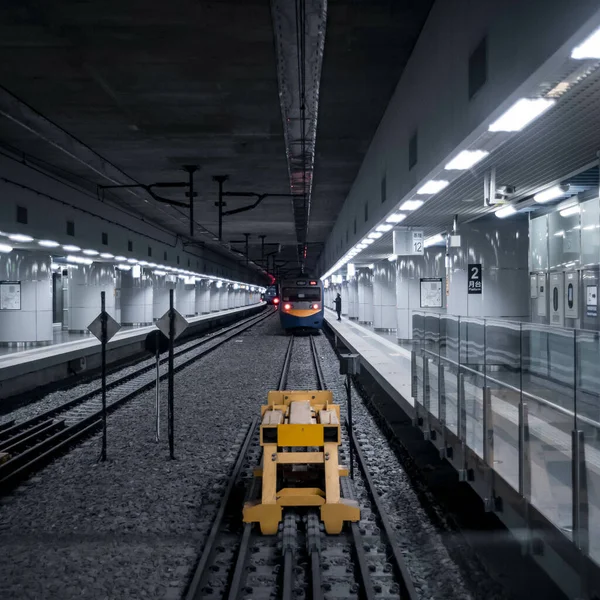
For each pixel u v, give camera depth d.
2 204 11.66
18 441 9.59
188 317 38.84
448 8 6.20
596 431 3.62
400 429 9.52
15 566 5.07
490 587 4.48
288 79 9.26
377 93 9.66
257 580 4.79
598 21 3.26
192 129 10.73
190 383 15.56
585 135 6.16
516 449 4.57
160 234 25.89
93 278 24.33
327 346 26.45
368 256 21.44
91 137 11.20
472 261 13.25
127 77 8.28
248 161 13.12
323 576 4.85
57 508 6.47
